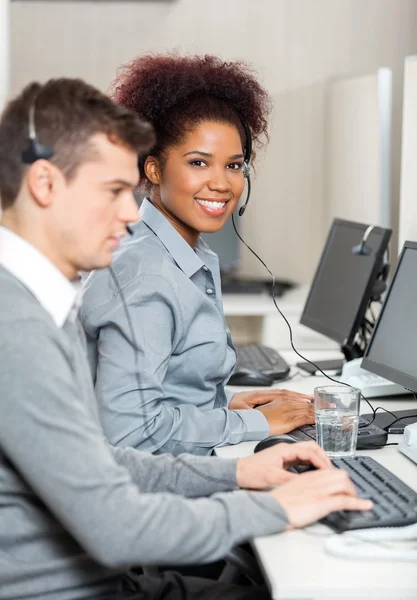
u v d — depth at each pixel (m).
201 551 1.27
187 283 1.94
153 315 1.86
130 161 1.35
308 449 1.54
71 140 1.30
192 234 2.08
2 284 1.26
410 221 2.53
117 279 1.88
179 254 1.99
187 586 1.57
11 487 1.28
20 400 1.19
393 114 4.66
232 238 4.58
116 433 1.81
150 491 1.51
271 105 2.21
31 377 1.20
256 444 1.91
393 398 2.32
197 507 1.31
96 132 1.31
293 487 1.40
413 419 2.06
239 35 4.70
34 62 4.62
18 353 1.20
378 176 3.79
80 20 4.62
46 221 1.32
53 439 1.19
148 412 1.82
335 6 4.71
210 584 1.59
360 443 1.83
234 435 1.90
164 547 1.24
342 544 1.29
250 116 2.09
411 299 2.13
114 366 1.82
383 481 1.54
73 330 1.38
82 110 1.31
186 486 1.51
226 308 4.04
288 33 4.71
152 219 2.01
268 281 4.55
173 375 1.98
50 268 1.32
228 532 1.30
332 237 2.94
